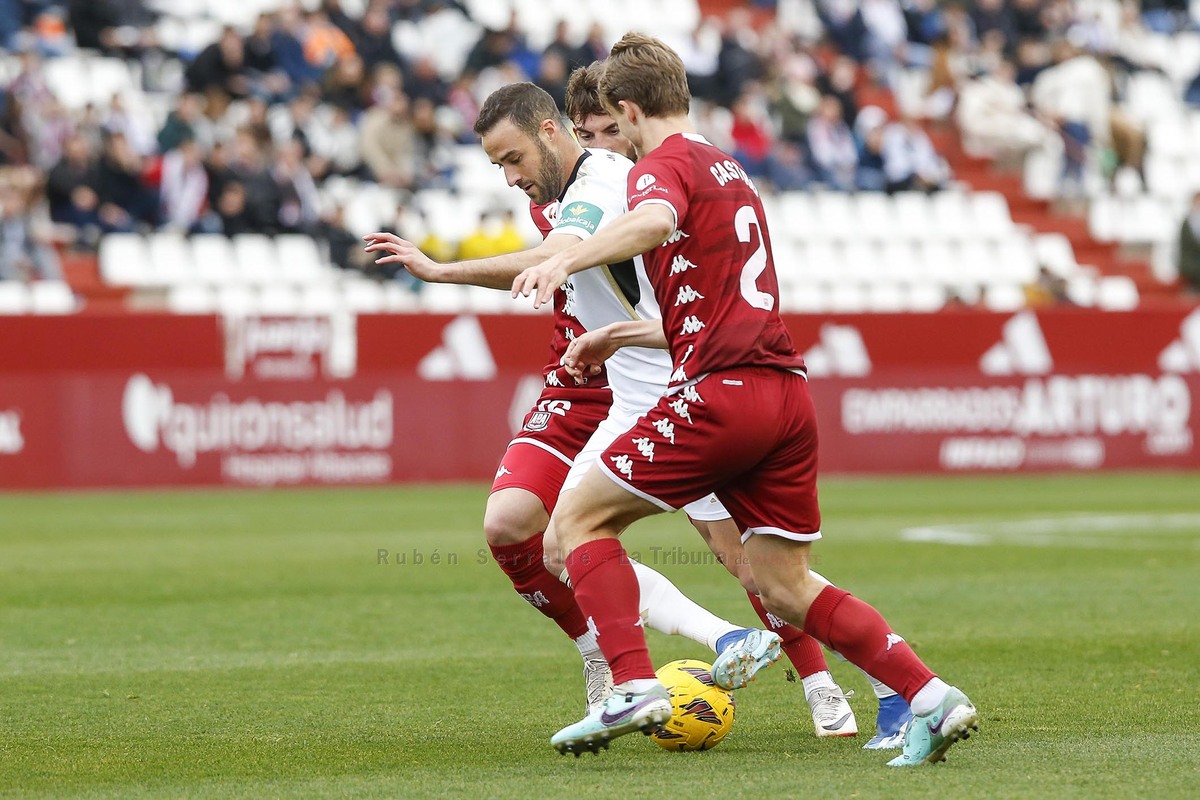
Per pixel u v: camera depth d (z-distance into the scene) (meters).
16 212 65.38
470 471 63.94
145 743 18.22
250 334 63.03
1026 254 82.94
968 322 70.06
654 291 16.69
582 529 16.39
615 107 16.83
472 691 22.00
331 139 73.44
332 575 36.12
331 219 70.81
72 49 76.12
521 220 75.12
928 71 93.75
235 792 15.40
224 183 69.69
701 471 16.05
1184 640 26.17
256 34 74.50
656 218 15.45
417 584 34.62
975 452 68.38
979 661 24.08
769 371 16.16
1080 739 17.86
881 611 29.91
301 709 20.58
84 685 22.47
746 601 31.69
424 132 75.31
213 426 60.94
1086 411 69.69
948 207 83.94
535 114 19.05
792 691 21.95
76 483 59.72
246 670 23.83
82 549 41.41
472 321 65.44
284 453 61.62
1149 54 99.50
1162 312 72.06
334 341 64.00
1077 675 22.73
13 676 23.27
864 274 79.62
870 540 43.03
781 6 93.56
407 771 16.47
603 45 79.50
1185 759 16.56
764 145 81.81
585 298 19.39
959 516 50.19
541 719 19.88
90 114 69.31
